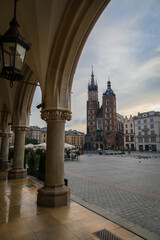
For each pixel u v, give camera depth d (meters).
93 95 86.50
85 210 4.44
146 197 5.97
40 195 4.77
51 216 4.00
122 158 25.98
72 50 4.73
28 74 7.89
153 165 16.27
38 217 3.94
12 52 2.89
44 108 5.11
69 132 114.75
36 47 5.04
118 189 7.13
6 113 11.93
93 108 83.56
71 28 4.46
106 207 4.94
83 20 4.16
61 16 4.58
